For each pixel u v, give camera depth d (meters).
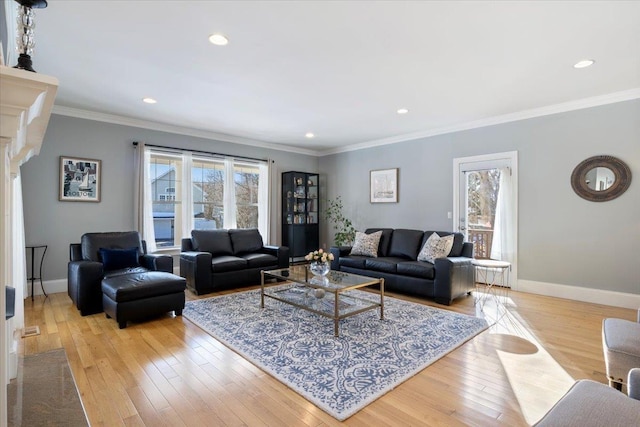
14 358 1.88
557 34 2.50
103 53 2.81
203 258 4.23
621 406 1.16
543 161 4.29
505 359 2.42
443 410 1.81
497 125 4.70
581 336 2.85
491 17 2.28
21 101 1.01
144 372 2.22
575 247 4.06
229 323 3.16
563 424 1.08
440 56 2.86
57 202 4.28
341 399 1.90
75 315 3.38
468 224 5.02
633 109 3.66
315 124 5.08
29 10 1.33
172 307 3.30
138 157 4.82
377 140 6.17
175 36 2.55
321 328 3.03
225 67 3.08
